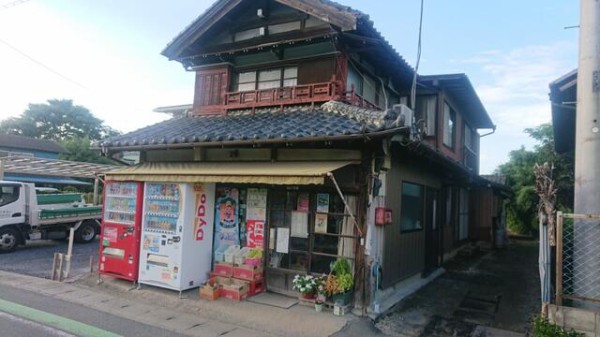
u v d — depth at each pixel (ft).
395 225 26.58
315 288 23.03
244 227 27.04
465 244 53.72
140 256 26.58
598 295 16.38
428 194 34.96
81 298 24.27
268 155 25.91
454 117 48.73
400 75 39.14
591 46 17.56
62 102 159.94
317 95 30.27
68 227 46.65
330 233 23.90
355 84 33.12
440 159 28.86
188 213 25.40
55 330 18.40
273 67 33.65
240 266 25.48
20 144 111.45
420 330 20.77
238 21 34.45
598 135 17.07
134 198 27.20
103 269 27.96
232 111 34.30
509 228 82.58
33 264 34.42
